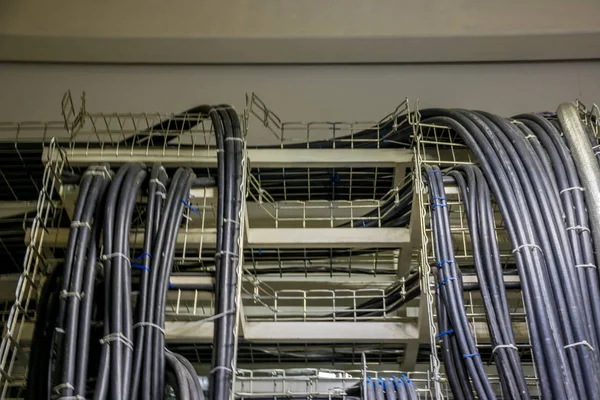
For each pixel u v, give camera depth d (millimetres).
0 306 2225
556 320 1522
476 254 1645
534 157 1785
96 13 2971
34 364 1640
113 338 1472
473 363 1509
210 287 1733
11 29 2906
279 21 2969
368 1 3020
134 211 1957
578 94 2992
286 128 2707
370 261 2559
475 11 2971
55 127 2670
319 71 3045
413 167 2033
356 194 2498
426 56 3020
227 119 2004
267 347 2166
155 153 2086
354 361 2301
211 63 3051
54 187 1871
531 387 1910
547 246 1611
